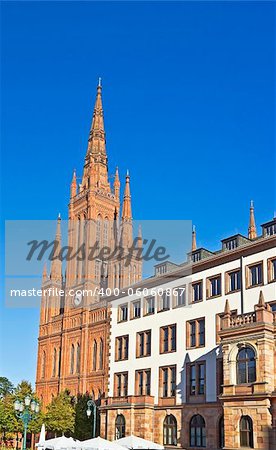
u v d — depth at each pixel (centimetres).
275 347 4231
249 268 5056
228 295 5162
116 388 6256
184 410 5266
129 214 11462
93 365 8556
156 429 5516
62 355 9344
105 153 12325
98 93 13075
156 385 5700
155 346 5869
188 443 5144
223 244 5656
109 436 5866
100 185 11794
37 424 7688
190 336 5491
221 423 4881
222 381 4969
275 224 5203
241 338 4372
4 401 8388
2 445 8625
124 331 6375
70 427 7756
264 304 4347
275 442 3981
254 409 4131
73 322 9438
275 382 4175
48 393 9462
